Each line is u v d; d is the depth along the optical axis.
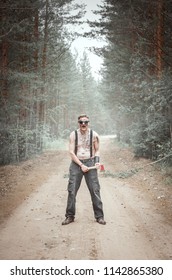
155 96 10.86
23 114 15.53
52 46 20.09
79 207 6.44
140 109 13.57
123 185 9.23
